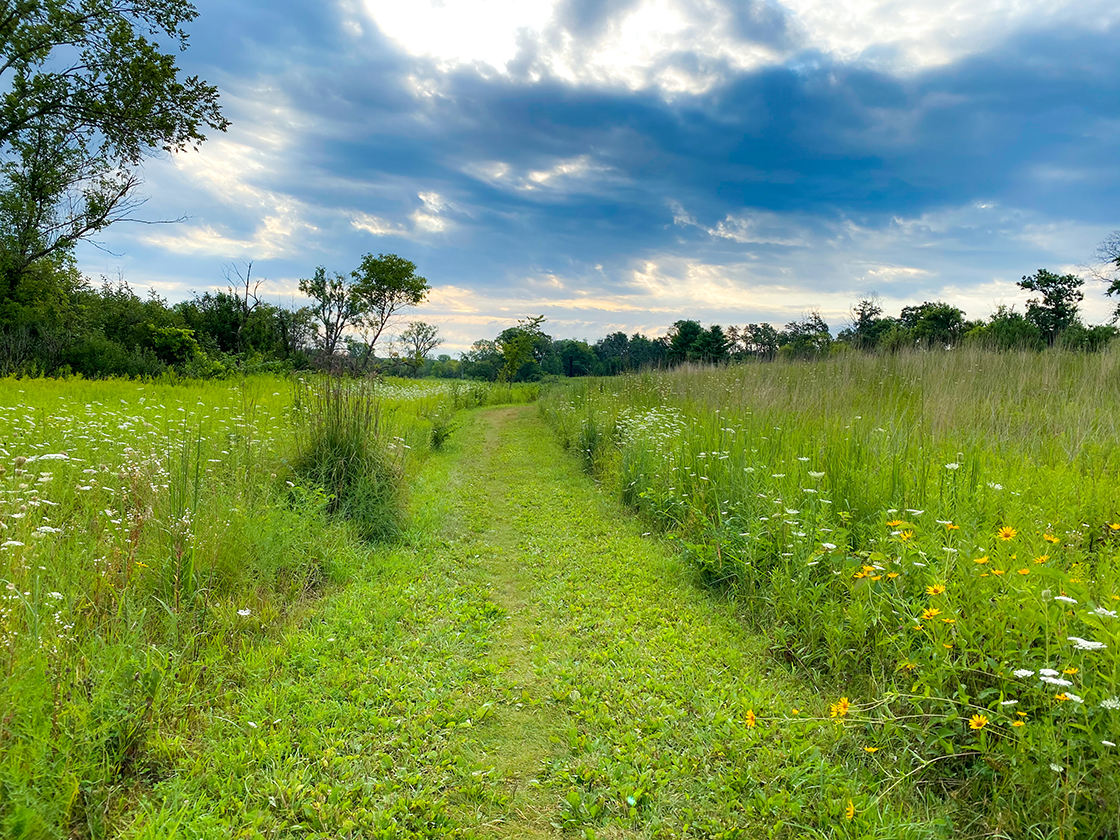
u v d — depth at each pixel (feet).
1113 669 7.54
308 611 14.32
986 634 9.67
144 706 9.30
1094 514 14.16
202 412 32.99
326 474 21.44
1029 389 28.99
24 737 7.73
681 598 15.72
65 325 75.97
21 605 9.80
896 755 8.96
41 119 57.47
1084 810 7.09
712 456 21.76
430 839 7.92
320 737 9.73
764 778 8.72
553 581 17.46
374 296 113.29
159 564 12.63
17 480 13.79
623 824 8.17
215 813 8.02
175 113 59.62
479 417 68.80
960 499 14.21
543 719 10.70
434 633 13.88
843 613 12.07
